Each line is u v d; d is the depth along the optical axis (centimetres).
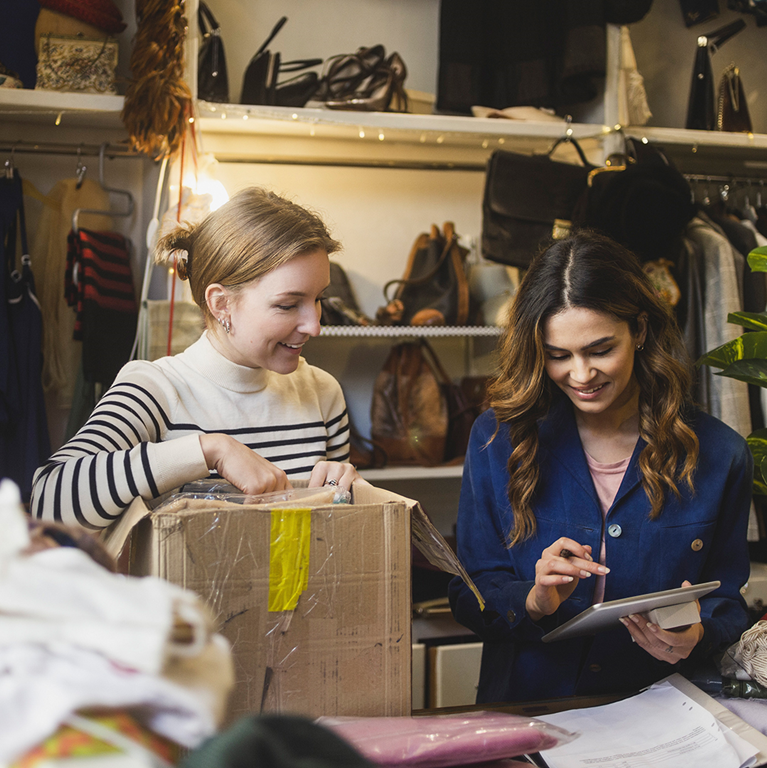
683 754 73
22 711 29
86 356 188
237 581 64
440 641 200
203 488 86
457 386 230
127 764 27
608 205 199
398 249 245
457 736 63
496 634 115
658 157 209
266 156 229
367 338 238
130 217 217
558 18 221
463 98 221
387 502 72
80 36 192
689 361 115
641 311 109
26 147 201
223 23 228
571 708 89
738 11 256
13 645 31
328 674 67
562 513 116
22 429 184
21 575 33
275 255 95
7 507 37
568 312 103
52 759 27
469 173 250
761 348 150
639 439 117
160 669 31
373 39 238
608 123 219
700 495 113
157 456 82
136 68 183
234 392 108
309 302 99
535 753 74
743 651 91
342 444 126
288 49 232
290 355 103
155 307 181
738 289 215
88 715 30
